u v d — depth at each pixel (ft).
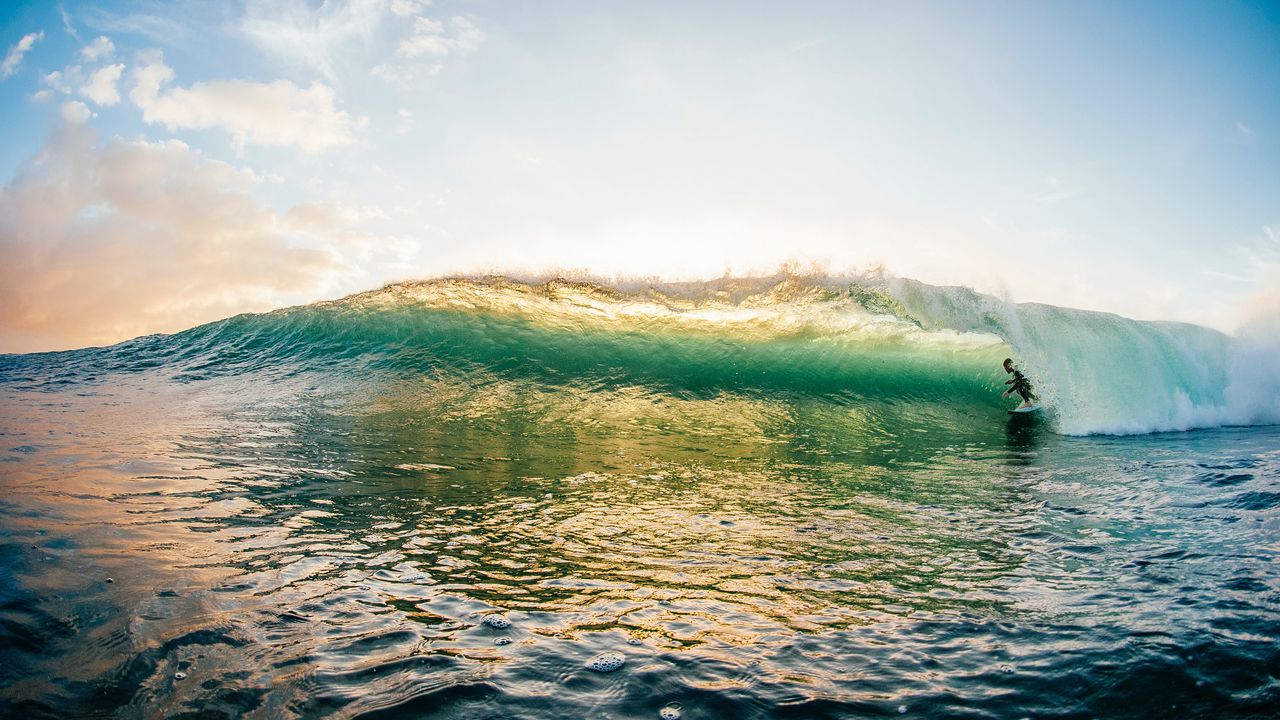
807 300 46.52
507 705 7.12
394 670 7.93
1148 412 35.40
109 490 16.10
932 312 44.29
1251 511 15.47
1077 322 41.04
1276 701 6.98
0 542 11.72
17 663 7.74
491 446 25.30
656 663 8.22
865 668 8.09
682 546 14.03
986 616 9.75
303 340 42.14
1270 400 35.60
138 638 8.52
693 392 37.06
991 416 35.29
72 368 38.86
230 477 18.47
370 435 25.90
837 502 18.43
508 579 11.69
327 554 12.61
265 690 7.38
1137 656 8.05
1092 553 12.84
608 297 47.75
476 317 44.14
